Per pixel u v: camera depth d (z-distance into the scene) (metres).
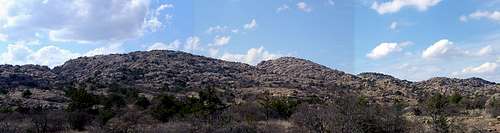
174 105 55.31
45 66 163.38
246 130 40.19
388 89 113.69
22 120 50.31
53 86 106.31
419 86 142.38
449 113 42.62
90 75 143.62
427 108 42.56
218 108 53.41
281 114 54.56
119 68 147.88
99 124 46.31
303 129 36.44
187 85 121.44
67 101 80.56
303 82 135.12
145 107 61.25
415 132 35.22
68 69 163.62
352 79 116.75
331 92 53.28
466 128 37.19
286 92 101.38
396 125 34.81
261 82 139.50
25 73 140.12
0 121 48.44
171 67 158.12
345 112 34.34
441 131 35.78
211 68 171.88
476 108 57.41
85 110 52.44
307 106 43.62
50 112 51.22
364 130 33.81
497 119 42.03
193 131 40.78
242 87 121.06
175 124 43.47
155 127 42.75
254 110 53.16
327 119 34.62
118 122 44.59
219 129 40.38
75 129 48.47
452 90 120.81
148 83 123.69
